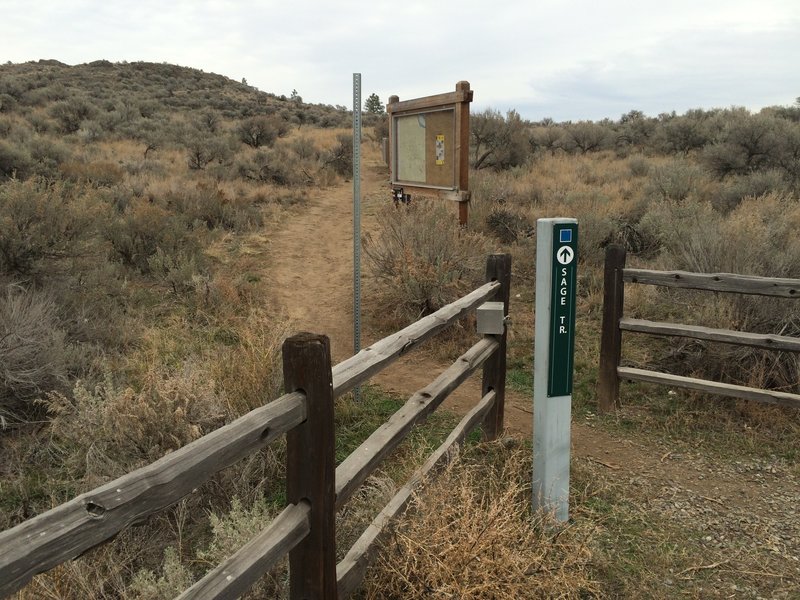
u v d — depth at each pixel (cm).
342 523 315
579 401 543
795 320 573
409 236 777
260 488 370
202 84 7281
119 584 282
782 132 1750
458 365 368
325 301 820
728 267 655
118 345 603
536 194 1448
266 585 281
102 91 5103
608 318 511
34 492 378
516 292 834
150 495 152
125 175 1623
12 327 503
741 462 439
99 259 788
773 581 317
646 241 980
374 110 7994
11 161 1397
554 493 355
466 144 846
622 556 335
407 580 261
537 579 275
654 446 465
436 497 289
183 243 972
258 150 2527
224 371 470
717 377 566
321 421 214
